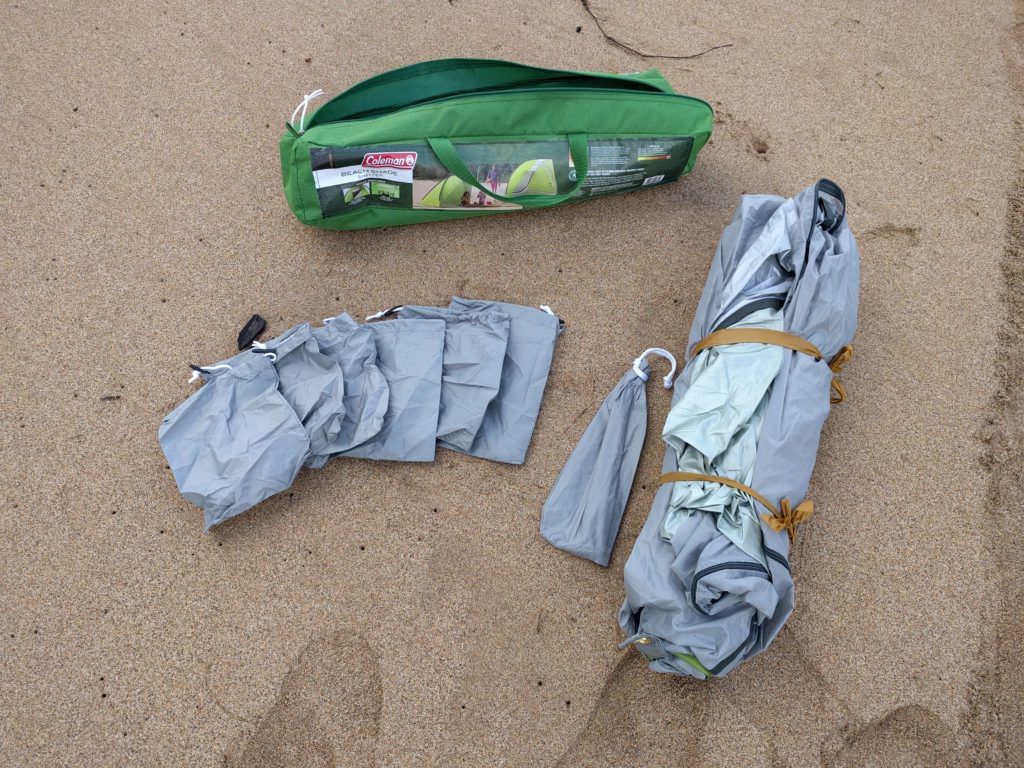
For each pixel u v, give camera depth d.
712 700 1.14
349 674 1.15
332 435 1.21
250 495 1.18
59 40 1.56
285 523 1.23
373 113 1.31
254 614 1.18
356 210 1.34
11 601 1.18
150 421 1.29
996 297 1.37
